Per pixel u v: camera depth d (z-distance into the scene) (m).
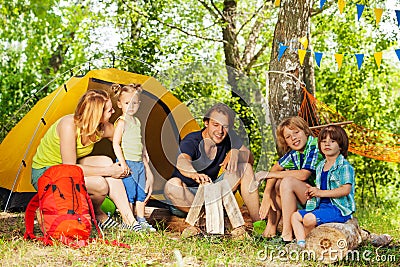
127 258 4.70
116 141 5.97
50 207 5.13
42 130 6.64
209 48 12.80
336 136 5.09
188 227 5.64
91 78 6.92
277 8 12.59
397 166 11.37
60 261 4.57
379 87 12.10
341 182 5.02
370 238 5.71
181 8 12.18
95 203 5.88
